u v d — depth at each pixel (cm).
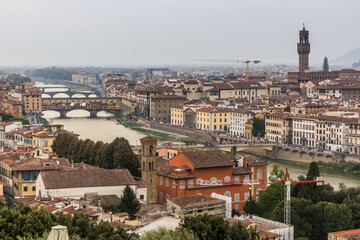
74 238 19338
